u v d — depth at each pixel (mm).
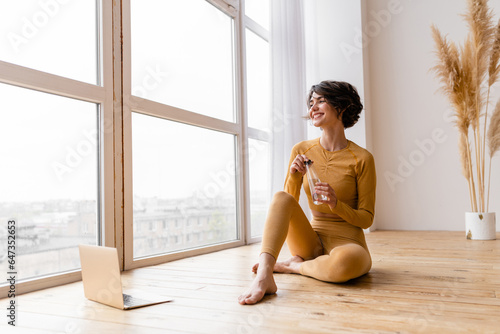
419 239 3004
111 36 1959
